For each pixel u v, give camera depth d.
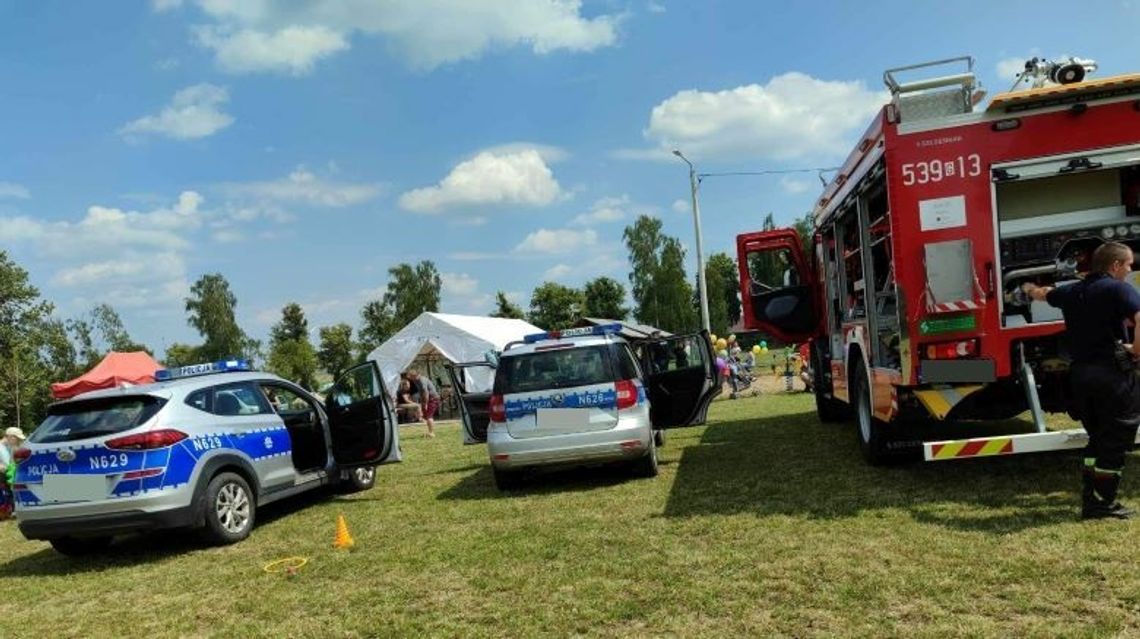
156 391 7.38
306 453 9.38
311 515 8.51
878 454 7.62
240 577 6.14
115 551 7.78
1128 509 5.29
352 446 9.18
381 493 9.57
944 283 6.17
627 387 8.47
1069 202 6.37
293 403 9.68
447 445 14.91
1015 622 3.78
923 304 6.21
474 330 27.33
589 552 5.75
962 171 6.19
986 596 4.12
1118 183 6.36
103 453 6.94
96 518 6.87
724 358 22.06
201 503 7.19
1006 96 5.99
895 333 6.80
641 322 73.56
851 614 4.08
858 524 5.72
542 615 4.54
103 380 23.73
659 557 5.42
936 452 5.78
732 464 8.91
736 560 5.16
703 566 5.12
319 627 4.75
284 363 57.97
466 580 5.39
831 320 10.38
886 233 6.99
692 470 8.79
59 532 6.93
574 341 8.71
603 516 6.89
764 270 13.48
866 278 7.61
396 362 26.72
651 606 4.50
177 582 6.20
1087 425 5.37
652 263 73.06
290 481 8.46
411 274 88.44
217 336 77.25
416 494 9.22
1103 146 6.02
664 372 9.64
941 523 5.53
